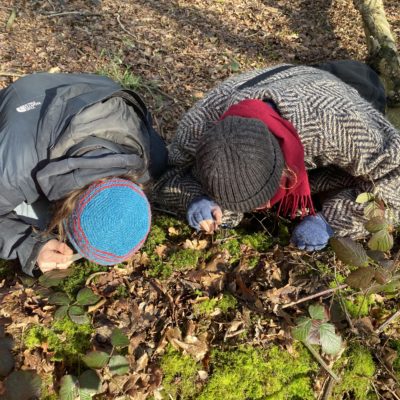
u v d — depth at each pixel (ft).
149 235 6.97
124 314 5.96
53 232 6.14
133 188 5.31
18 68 12.31
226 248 6.87
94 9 16.15
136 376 5.45
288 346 5.90
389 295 6.75
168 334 5.79
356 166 6.20
